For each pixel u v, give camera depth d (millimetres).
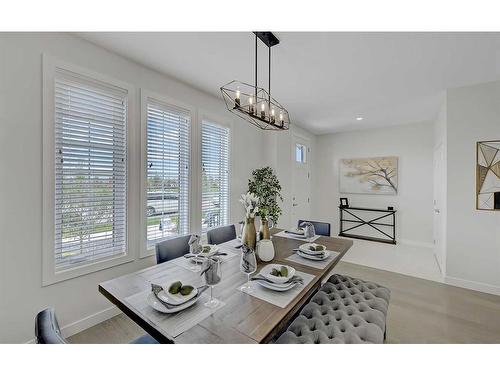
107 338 1911
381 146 5008
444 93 3061
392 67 2381
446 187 2951
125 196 2287
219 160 3410
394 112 3912
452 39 1898
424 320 2160
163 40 1970
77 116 1964
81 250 2010
